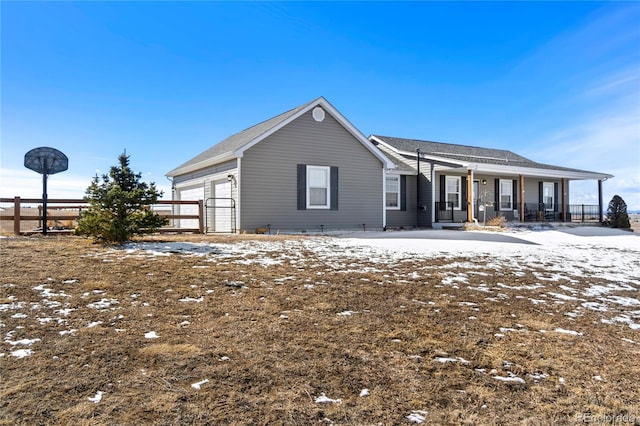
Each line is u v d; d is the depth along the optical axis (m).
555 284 6.60
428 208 18.44
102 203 8.69
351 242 10.71
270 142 13.63
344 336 3.95
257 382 2.94
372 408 2.65
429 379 3.13
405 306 5.02
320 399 2.74
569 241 12.74
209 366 3.16
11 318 4.01
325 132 14.64
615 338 4.28
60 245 8.12
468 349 3.77
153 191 9.24
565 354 3.76
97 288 5.14
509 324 4.55
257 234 12.63
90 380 2.85
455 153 22.05
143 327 3.95
